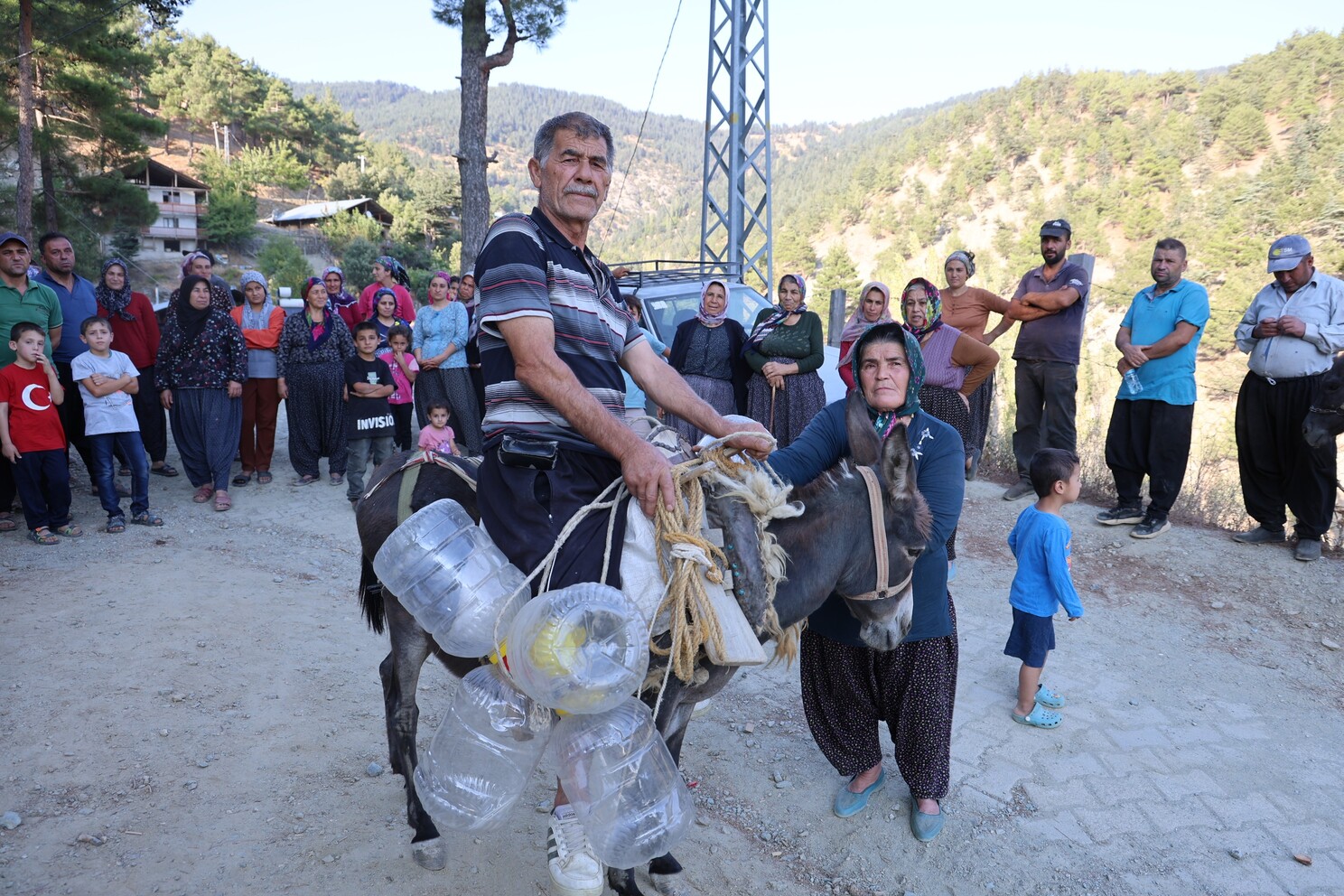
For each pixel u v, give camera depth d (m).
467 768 2.54
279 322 8.84
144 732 4.12
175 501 8.01
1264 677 5.38
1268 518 7.25
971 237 189.88
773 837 3.74
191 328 7.62
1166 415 7.27
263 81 130.88
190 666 4.79
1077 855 3.66
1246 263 106.31
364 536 3.40
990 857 3.63
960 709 4.84
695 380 7.67
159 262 65.62
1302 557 6.90
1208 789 4.18
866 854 3.64
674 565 2.53
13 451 6.55
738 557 2.59
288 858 3.34
